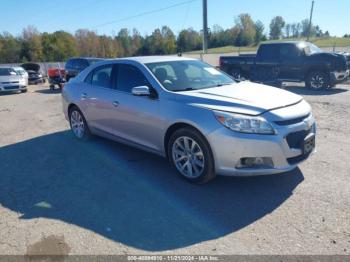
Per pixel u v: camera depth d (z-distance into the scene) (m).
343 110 8.29
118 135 5.38
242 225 3.28
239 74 15.33
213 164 3.96
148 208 3.69
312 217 3.34
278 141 3.69
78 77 6.38
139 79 4.90
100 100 5.54
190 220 3.41
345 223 3.21
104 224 3.41
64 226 3.40
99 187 4.28
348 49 30.16
